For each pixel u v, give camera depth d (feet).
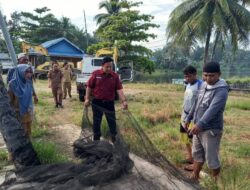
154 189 15.11
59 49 158.51
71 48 161.89
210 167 17.89
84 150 21.85
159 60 207.62
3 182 17.75
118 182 15.64
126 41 117.60
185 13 97.86
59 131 32.48
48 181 16.55
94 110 23.47
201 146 18.52
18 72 22.77
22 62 24.17
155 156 18.03
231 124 40.57
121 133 19.26
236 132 35.58
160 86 103.30
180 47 100.68
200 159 18.65
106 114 22.25
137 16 123.54
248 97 83.66
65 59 159.43
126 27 124.26
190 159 23.29
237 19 95.45
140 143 18.60
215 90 17.42
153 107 49.62
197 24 92.02
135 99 62.54
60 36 215.10
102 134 23.21
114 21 123.75
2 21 29.32
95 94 23.84
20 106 22.82
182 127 22.90
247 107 56.70
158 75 144.77
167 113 41.88
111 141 21.61
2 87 19.44
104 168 16.60
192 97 21.79
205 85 18.08
